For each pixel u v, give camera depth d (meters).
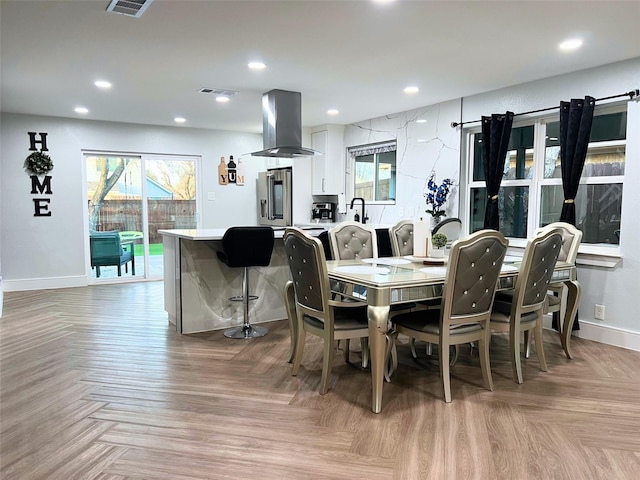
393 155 6.37
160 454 2.24
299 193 7.11
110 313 5.03
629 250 3.86
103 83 4.48
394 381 3.18
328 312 2.91
